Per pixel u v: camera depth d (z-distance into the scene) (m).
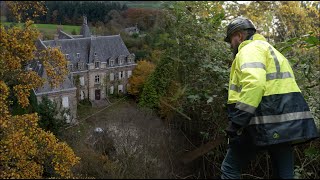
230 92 2.73
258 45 2.68
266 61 2.62
